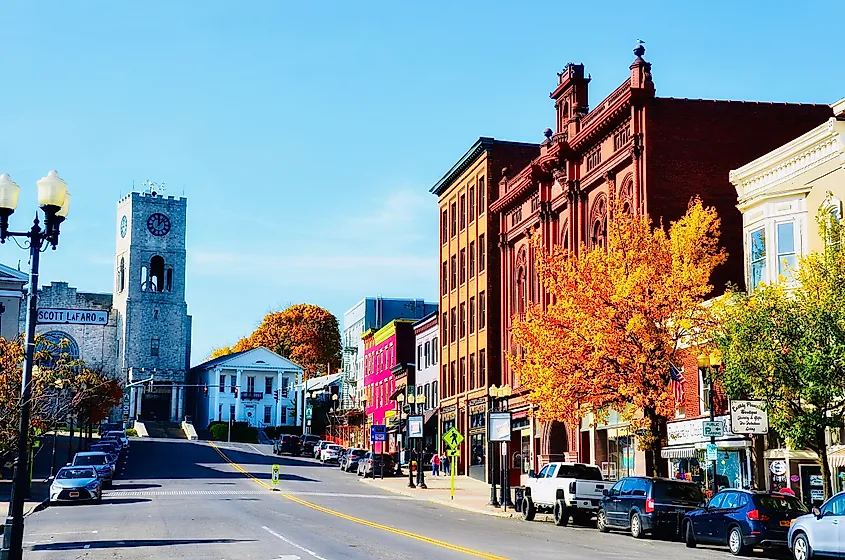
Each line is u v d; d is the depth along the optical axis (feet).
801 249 112.98
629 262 112.57
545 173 187.93
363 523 106.63
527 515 125.08
